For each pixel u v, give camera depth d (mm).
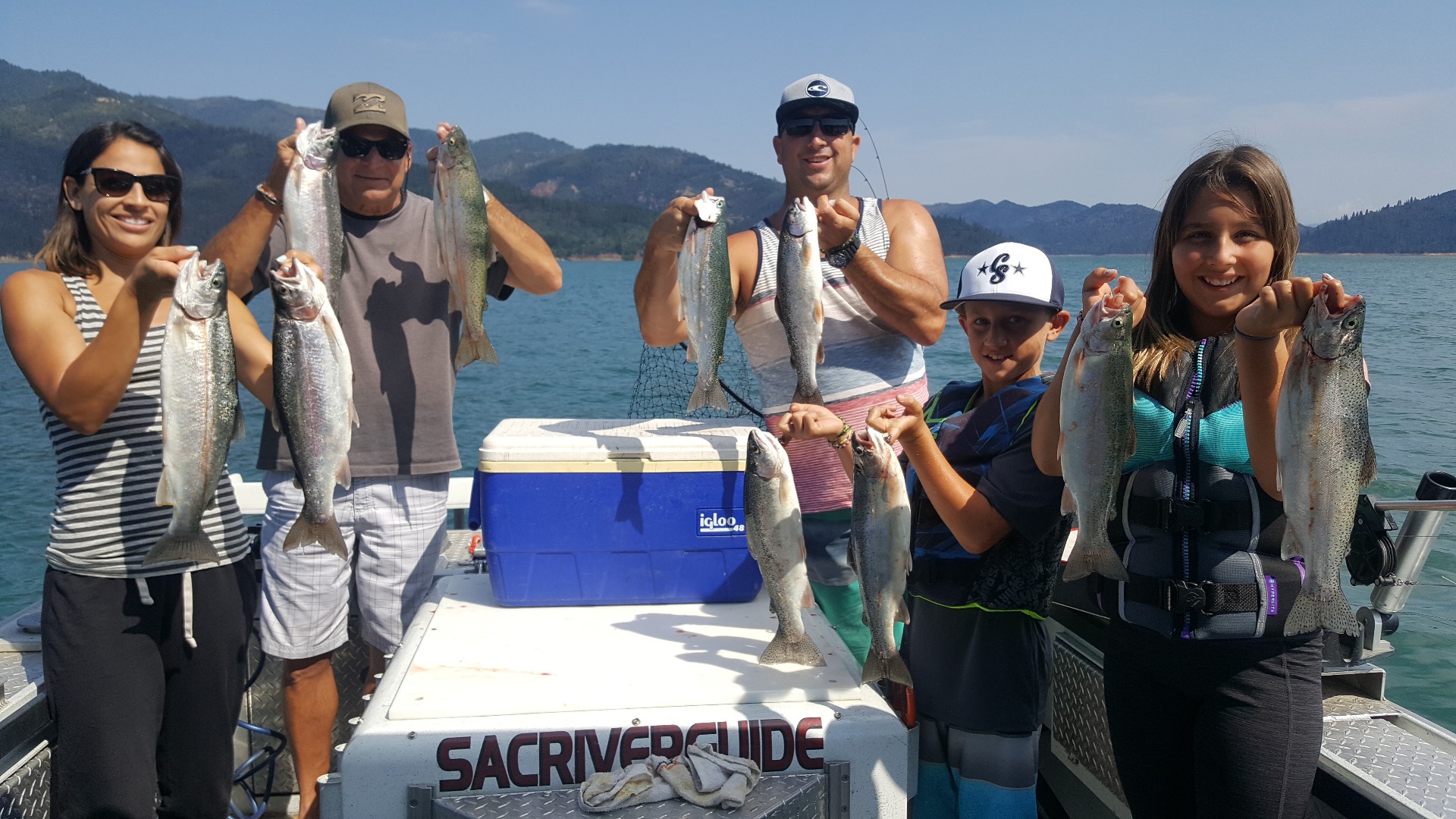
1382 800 2453
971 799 2811
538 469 3008
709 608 3109
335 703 3527
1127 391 2377
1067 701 3482
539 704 2398
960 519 2666
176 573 2770
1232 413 2352
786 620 2648
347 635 3602
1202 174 2395
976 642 2793
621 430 3254
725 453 3059
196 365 2602
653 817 2158
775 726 2355
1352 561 3109
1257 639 2283
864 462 2633
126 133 2781
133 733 2686
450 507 4992
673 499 3057
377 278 3482
